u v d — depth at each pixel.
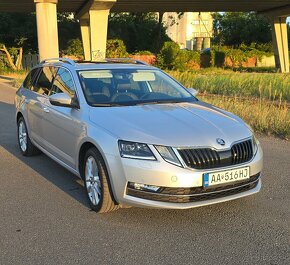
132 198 4.32
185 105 5.36
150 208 4.74
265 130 9.79
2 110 13.21
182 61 42.09
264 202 5.16
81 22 39.28
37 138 6.74
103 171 4.59
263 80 19.02
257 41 55.53
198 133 4.42
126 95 5.56
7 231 4.44
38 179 6.17
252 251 3.95
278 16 41.50
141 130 4.43
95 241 4.18
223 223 4.55
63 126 5.54
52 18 25.81
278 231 4.36
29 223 4.63
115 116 4.81
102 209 4.72
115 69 6.04
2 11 38.03
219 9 41.41
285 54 42.97
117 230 4.42
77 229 4.46
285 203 5.13
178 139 4.29
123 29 51.16
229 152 4.39
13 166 6.86
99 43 31.66
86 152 4.94
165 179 4.16
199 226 4.49
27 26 43.88
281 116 9.97
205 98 14.35
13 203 5.24
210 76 23.06
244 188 4.61
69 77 5.88
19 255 3.92
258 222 4.58
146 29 52.09
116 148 4.39
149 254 3.91
